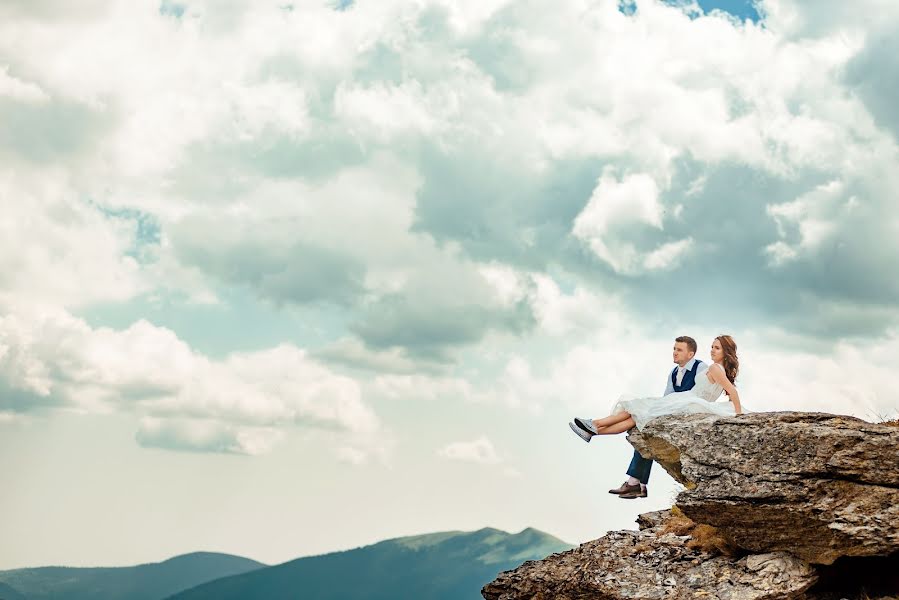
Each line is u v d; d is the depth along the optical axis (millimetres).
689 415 16484
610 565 16078
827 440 14141
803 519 14070
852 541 13750
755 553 14961
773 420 15078
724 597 14391
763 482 14422
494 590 17078
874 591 14422
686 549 15961
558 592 16141
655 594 14992
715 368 16797
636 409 17031
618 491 17500
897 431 14109
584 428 17500
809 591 14656
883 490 13891
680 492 15383
